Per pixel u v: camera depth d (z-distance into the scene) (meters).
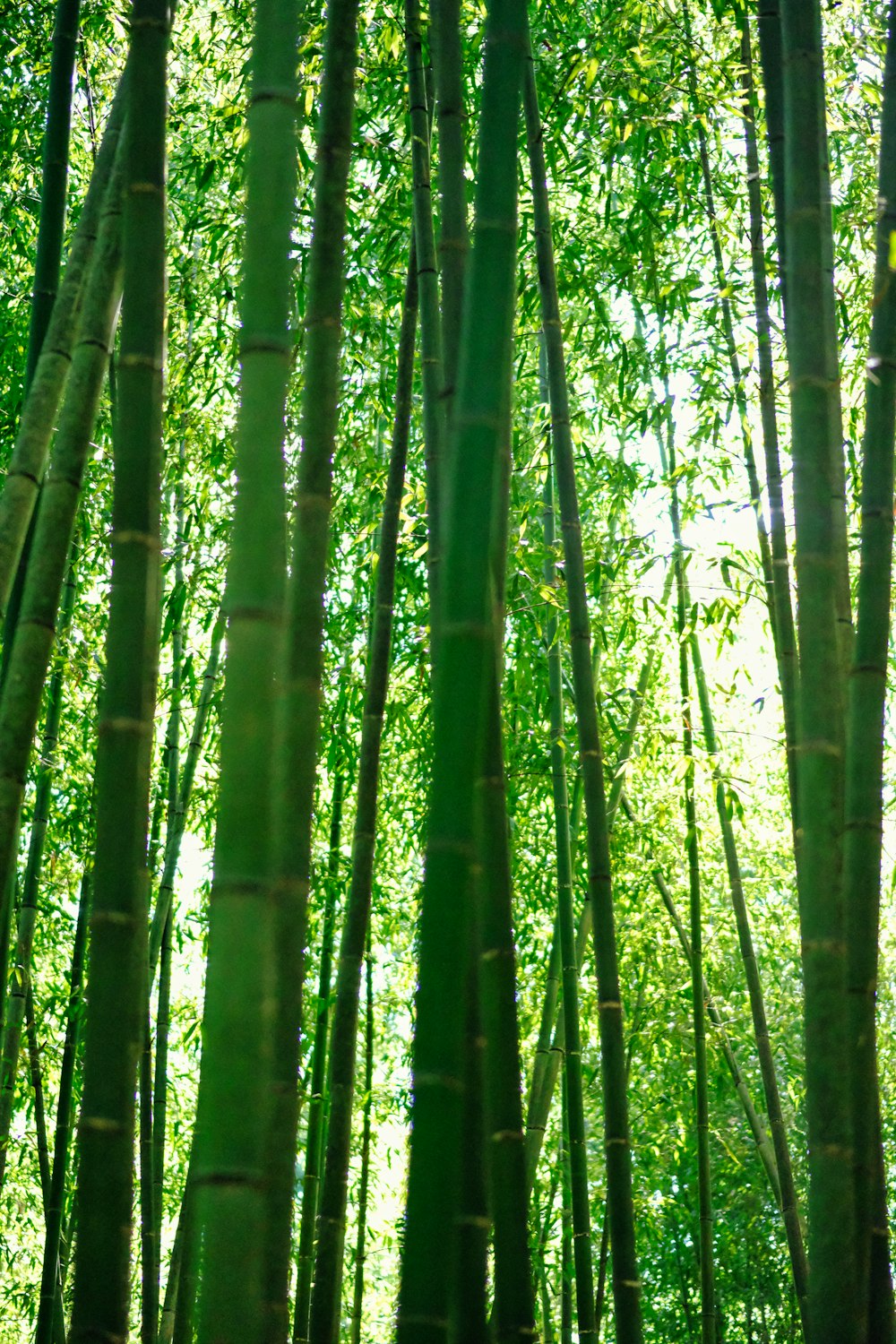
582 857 5.99
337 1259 3.35
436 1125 1.68
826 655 2.42
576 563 3.62
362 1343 9.60
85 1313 1.86
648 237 5.09
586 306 5.64
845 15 4.90
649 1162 7.99
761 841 7.68
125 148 2.21
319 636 2.40
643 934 6.88
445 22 2.75
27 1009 4.93
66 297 3.05
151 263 2.17
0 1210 6.91
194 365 5.04
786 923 7.75
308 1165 5.07
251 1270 1.58
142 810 2.05
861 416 4.80
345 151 2.61
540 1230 7.14
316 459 2.49
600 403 5.84
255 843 1.71
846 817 2.48
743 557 4.81
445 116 2.69
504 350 1.93
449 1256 1.65
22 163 5.30
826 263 2.96
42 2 4.98
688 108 4.81
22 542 2.88
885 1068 8.38
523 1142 2.20
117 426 2.14
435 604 2.77
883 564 2.58
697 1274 9.22
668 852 7.04
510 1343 2.08
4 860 2.54
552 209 5.55
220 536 5.16
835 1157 2.21
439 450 2.93
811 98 2.63
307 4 4.52
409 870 7.12
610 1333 8.81
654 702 6.33
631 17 4.68
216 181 5.41
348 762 5.73
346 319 5.11
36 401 2.97
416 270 3.98
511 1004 2.23
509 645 5.63
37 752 4.58
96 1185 1.91
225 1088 1.63
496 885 2.26
